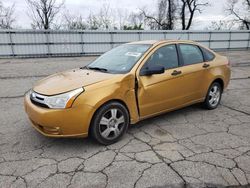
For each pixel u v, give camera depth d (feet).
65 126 10.43
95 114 10.99
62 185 8.73
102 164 10.04
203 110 16.94
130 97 12.04
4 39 60.90
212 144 11.76
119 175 9.29
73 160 10.36
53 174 9.38
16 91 23.41
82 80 11.46
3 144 11.87
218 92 17.39
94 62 14.90
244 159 10.38
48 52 65.31
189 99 15.20
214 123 14.52
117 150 11.19
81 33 67.00
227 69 17.67
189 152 10.98
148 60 13.09
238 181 8.93
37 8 108.68
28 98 12.01
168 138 12.44
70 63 48.88
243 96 21.12
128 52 14.07
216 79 16.88
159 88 13.15
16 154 10.89
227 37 85.40
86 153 10.94
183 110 16.93
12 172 9.52
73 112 10.39
